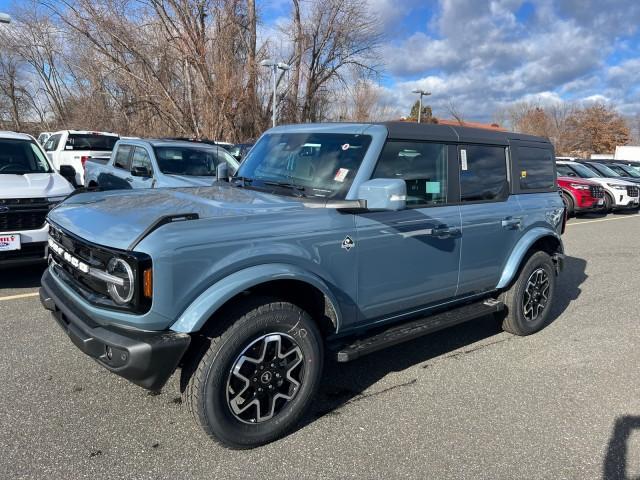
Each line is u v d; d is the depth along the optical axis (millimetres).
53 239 3525
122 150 9508
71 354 4281
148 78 28297
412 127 3885
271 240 3016
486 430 3410
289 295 3373
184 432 3238
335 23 32812
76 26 26453
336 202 3279
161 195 3650
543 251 5223
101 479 2773
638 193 16922
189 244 2730
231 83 27016
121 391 3707
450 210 4098
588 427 3490
